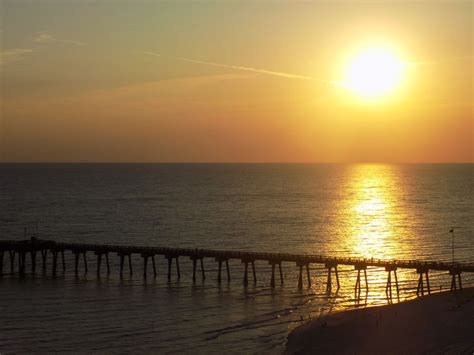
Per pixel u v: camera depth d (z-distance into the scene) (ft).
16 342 274.57
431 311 289.53
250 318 310.65
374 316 290.56
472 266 338.34
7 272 433.07
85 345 270.67
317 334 274.98
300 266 377.30
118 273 430.61
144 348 266.77
